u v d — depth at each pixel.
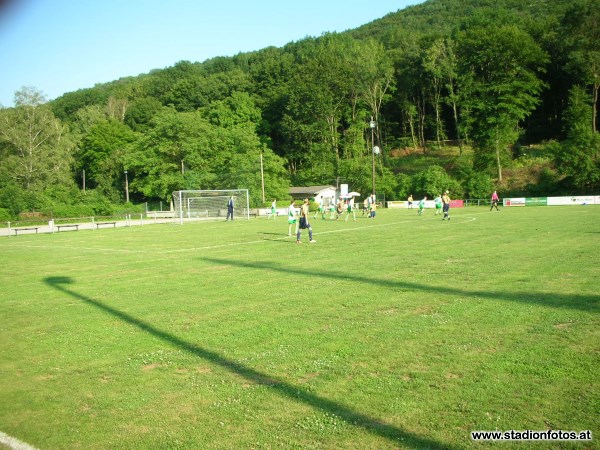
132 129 97.31
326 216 47.22
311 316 9.17
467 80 72.19
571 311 8.60
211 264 16.80
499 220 31.92
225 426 5.08
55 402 5.91
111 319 9.71
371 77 78.38
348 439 4.69
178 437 4.90
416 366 6.39
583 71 70.75
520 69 69.31
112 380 6.51
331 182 77.56
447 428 4.80
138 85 117.75
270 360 6.92
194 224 42.94
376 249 18.86
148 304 10.90
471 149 84.00
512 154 75.88
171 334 8.48
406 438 4.65
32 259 20.38
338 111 82.50
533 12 97.44
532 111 85.44
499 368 6.17
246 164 65.44
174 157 70.94
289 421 5.10
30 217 53.69
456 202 62.88
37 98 75.62
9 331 9.12
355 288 11.53
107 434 5.06
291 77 84.69
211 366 6.82
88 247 24.94
